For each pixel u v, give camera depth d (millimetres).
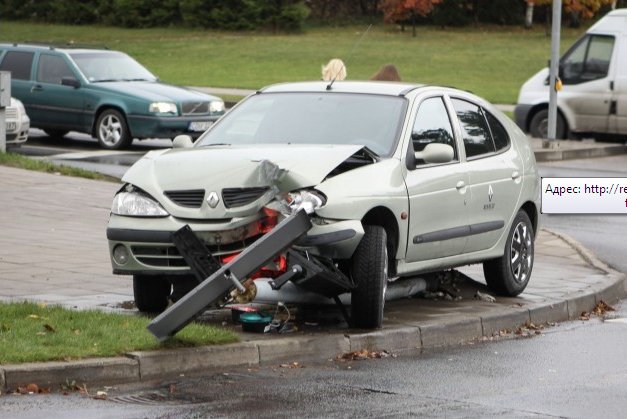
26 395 10750
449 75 72688
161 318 11867
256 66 76500
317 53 83438
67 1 104375
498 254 16469
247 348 12453
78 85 37000
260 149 14000
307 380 11852
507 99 57938
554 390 11688
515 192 16859
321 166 13453
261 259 12141
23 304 13430
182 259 13352
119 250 13594
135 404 10602
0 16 106750
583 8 95250
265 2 99438
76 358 11398
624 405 11078
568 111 41344
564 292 17297
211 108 36844
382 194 13891
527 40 94625
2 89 30609
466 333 14570
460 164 15719
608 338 14812
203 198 13188
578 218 26344
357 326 13836
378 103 15250
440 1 94625
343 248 13375
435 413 10570
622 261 21094
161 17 102000
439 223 15078
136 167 13852
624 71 40500
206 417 10188
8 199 24188
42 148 36531
